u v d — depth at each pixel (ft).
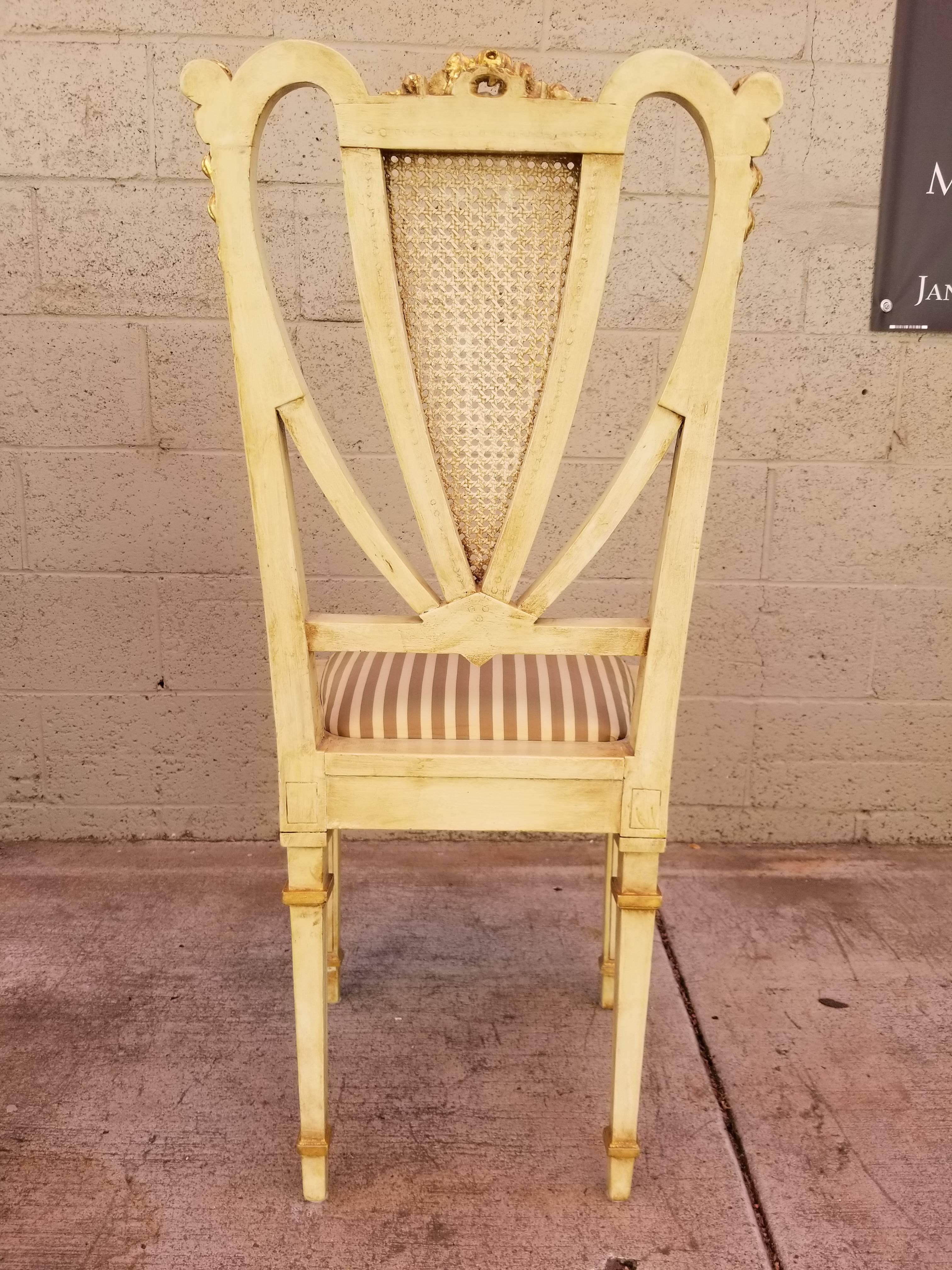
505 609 3.35
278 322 3.13
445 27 5.82
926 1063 4.66
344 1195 3.85
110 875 6.29
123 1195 3.83
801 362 6.21
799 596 6.53
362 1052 4.71
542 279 3.05
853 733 6.73
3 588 6.37
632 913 3.58
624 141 2.87
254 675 6.54
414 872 6.46
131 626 6.45
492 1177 3.96
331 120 5.82
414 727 3.56
